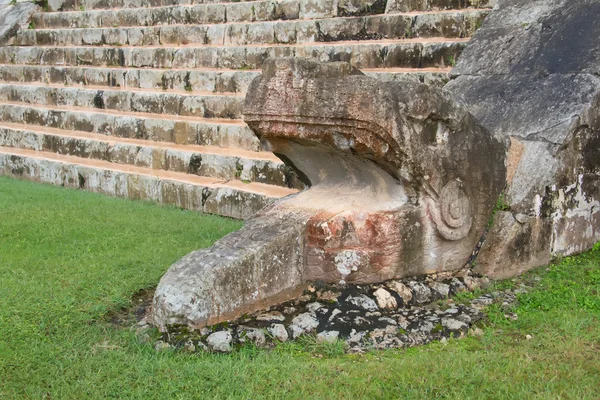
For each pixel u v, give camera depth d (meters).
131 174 9.92
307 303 4.99
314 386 3.91
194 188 9.05
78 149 11.30
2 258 6.36
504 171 5.84
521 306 5.20
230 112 9.93
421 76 8.12
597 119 6.20
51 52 13.20
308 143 5.16
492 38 7.24
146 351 4.39
